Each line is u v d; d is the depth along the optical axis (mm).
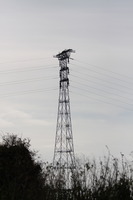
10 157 36406
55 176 22484
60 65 73500
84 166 20969
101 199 20219
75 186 20781
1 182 30281
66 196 21203
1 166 33125
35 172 28922
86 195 20516
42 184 23266
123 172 20797
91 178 20812
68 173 21953
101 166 20906
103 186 20531
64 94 72188
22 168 30031
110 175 20766
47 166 23109
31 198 23312
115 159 24984
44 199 22328
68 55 73000
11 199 24172
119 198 20266
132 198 20375
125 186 20438
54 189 21938
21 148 37844
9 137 40812
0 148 37281
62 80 72562
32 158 36500
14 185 25453
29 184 25375
